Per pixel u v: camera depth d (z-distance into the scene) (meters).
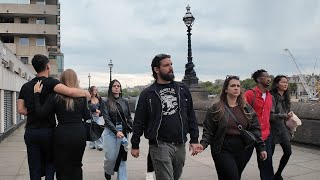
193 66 21.61
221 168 4.51
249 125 4.63
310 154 8.94
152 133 4.25
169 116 4.27
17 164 8.25
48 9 58.94
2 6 57.34
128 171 7.42
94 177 6.93
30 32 58.38
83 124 4.74
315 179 6.50
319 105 9.95
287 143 5.93
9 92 16.89
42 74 4.79
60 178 4.54
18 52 59.12
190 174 7.04
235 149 4.52
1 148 11.10
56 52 72.56
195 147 4.46
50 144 4.66
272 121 5.85
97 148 10.71
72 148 4.52
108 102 6.14
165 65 4.33
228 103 4.68
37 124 4.62
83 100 4.68
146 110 4.36
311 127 9.88
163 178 4.24
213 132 4.66
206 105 17.19
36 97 4.55
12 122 18.08
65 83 4.77
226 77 4.70
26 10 58.19
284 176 6.73
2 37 59.50
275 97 6.05
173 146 4.29
